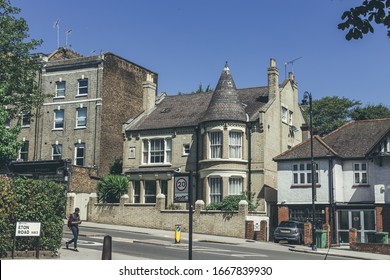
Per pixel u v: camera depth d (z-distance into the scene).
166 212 37.06
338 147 38.66
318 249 30.09
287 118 45.47
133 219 38.25
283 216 38.03
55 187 18.62
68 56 53.69
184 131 43.28
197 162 41.78
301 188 37.78
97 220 39.75
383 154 34.53
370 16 10.88
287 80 46.16
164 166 43.53
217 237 33.38
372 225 35.38
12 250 17.22
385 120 39.97
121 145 48.75
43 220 18.09
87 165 46.53
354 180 37.22
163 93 50.12
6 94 32.41
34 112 49.59
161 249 23.70
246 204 34.44
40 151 48.88
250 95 45.62
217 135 40.59
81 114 48.00
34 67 36.22
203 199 40.06
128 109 50.12
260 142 40.41
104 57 47.84
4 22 33.47
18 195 17.62
